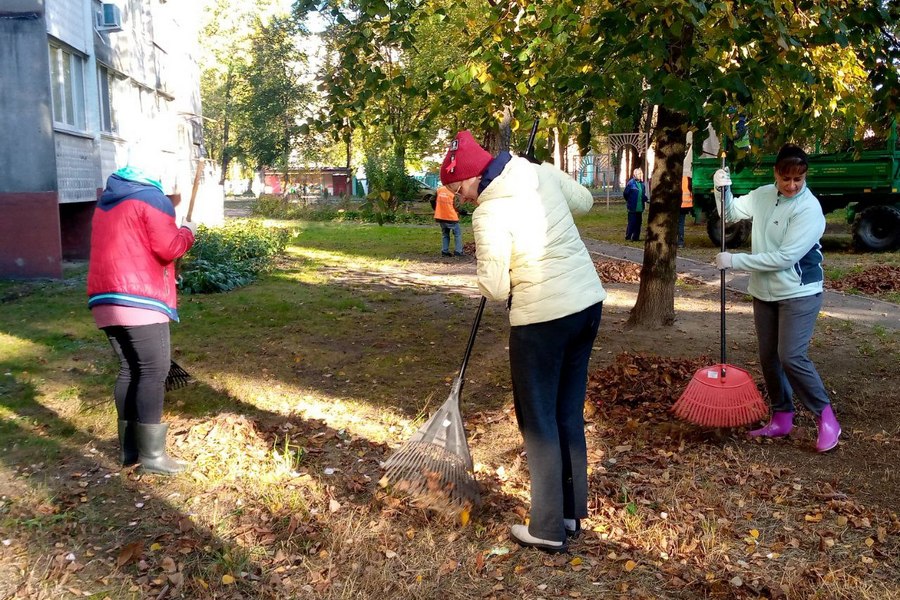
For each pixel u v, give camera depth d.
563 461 3.67
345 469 4.53
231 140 58.09
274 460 4.58
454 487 3.88
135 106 18.38
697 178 16.94
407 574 3.40
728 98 5.23
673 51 5.49
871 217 15.65
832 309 9.68
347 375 6.64
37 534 3.71
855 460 4.58
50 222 12.07
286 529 3.77
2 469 4.48
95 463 4.60
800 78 4.89
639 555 3.52
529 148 4.56
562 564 3.47
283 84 47.91
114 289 4.24
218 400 5.88
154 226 4.23
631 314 8.29
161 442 4.44
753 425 5.16
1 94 11.76
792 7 5.36
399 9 5.77
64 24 13.18
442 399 5.91
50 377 6.41
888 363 6.80
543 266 3.44
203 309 9.70
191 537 3.68
